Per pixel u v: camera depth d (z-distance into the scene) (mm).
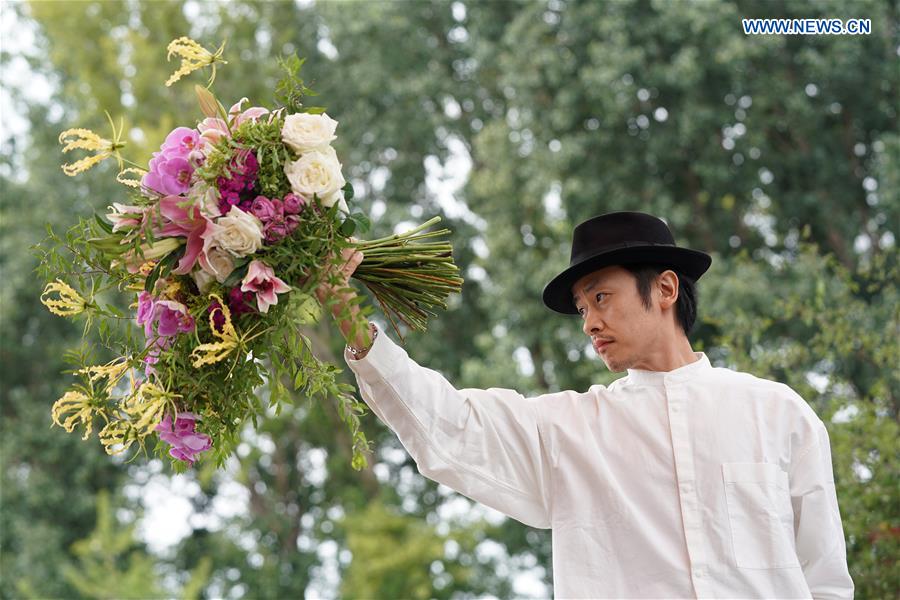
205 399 2643
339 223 2594
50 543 15875
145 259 2592
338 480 16797
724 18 12445
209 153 2578
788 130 13398
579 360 13367
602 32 12445
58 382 17031
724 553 2605
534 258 13211
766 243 13555
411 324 2920
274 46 16188
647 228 2854
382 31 15688
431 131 15812
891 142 12109
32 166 16688
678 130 12758
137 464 17406
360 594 13984
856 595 5379
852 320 6535
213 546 17297
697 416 2721
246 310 2596
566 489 2727
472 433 2764
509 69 13266
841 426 5641
